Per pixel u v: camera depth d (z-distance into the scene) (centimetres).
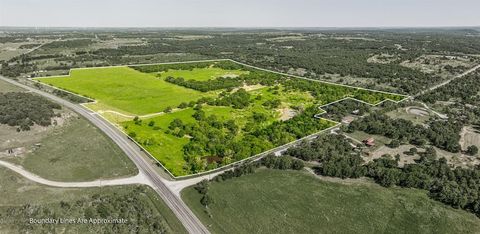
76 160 14712
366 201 12925
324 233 11325
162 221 11325
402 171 14588
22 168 13938
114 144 16200
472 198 12750
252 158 15562
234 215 11925
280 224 11631
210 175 14012
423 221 11969
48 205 11562
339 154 15825
